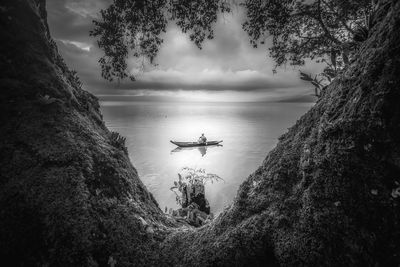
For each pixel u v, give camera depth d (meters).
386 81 2.01
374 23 2.65
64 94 4.28
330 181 2.23
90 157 3.65
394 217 1.86
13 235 2.80
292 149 2.97
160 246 3.20
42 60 4.30
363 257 1.96
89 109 4.91
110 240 3.00
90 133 4.11
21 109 3.62
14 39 4.03
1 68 3.74
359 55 2.51
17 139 3.38
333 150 2.27
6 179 3.09
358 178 2.07
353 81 2.39
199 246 2.99
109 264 2.85
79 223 2.90
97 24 6.19
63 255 2.72
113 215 3.25
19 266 2.71
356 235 2.01
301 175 2.66
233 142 56.09
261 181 3.05
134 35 6.45
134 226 3.30
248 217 2.84
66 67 5.57
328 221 2.16
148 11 6.21
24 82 3.86
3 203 2.94
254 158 39.19
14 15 4.16
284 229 2.47
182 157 40.66
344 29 7.16
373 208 1.96
